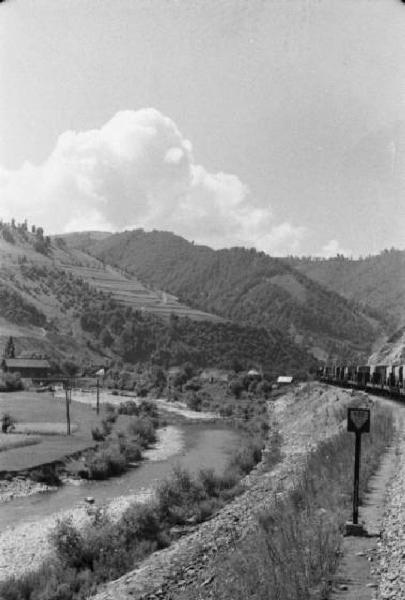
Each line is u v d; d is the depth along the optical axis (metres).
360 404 50.47
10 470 44.81
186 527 28.23
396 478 20.22
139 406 101.62
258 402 116.69
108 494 41.19
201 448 63.25
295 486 24.08
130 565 23.14
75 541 24.66
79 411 93.12
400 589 11.44
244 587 14.09
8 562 26.56
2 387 128.88
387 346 96.06
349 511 17.02
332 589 11.88
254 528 21.69
